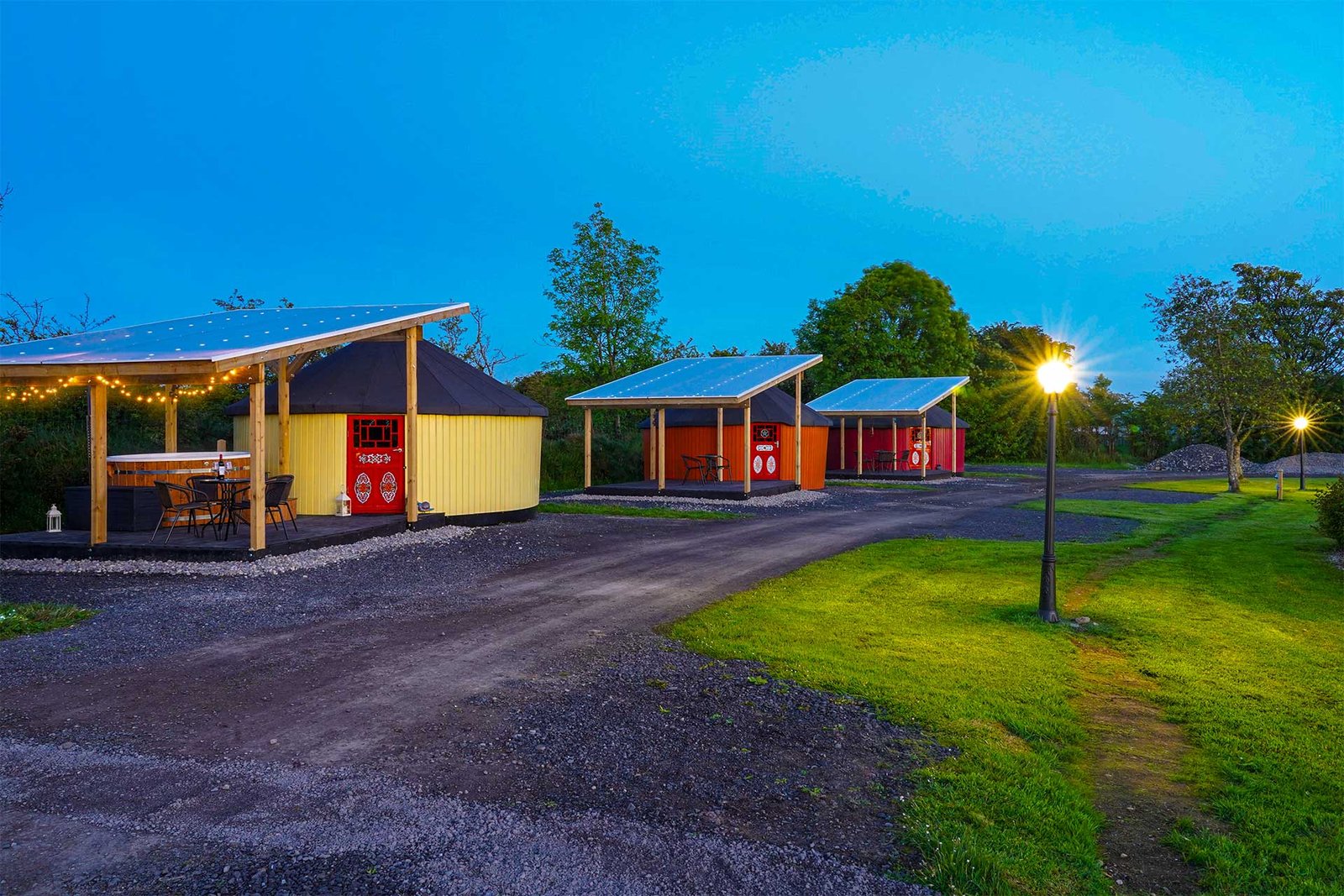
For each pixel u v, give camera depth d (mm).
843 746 5207
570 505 19625
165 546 10969
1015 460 49969
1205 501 23000
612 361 28688
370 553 11891
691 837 3994
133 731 5148
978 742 5273
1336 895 3766
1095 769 5160
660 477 22172
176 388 14078
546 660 6855
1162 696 6469
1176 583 10961
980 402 49188
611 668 6652
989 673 6797
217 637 7375
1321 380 46625
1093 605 9547
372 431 14914
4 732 5094
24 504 14648
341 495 14477
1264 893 3783
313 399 14719
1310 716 6066
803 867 3752
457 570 10883
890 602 9469
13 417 15625
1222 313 27859
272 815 4078
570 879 3592
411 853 3760
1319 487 28938
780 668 6684
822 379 45000
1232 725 5836
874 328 45656
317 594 9273
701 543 13734
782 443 26375
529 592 9617
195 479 11938
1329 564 12594
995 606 9336
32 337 19406
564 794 4406
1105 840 4273
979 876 3684
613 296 28609
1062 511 19859
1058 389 8891
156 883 3480
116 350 11023
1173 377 29516
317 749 4910
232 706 5613
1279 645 7980
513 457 16188
